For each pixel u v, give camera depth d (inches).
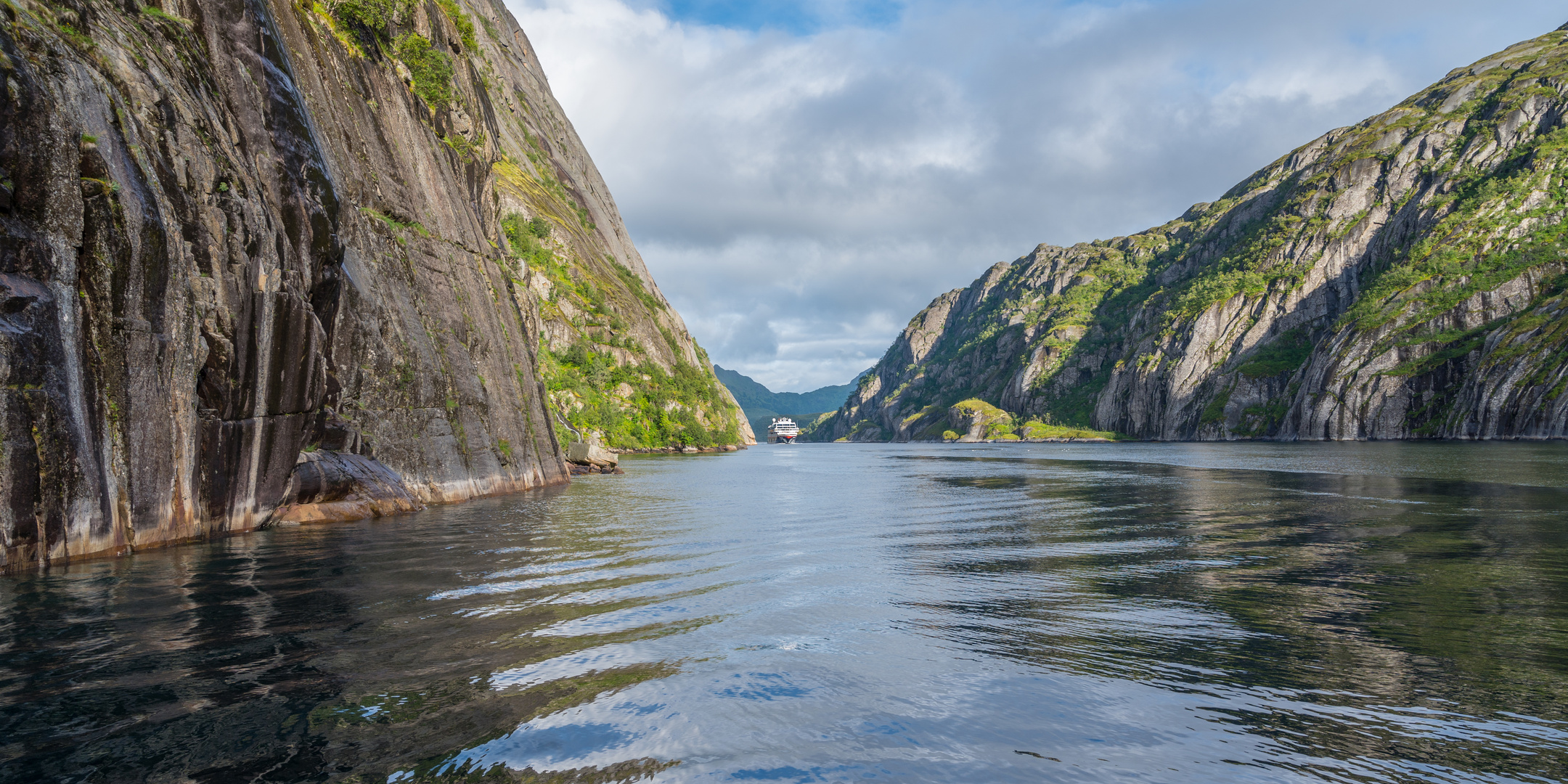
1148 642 373.4
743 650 361.1
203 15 850.8
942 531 852.6
